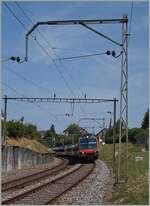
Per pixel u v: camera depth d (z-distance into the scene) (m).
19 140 82.00
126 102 32.19
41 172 49.19
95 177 41.72
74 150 81.62
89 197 25.59
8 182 34.41
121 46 31.53
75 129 136.50
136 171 42.31
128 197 22.78
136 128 97.12
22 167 61.94
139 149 80.25
